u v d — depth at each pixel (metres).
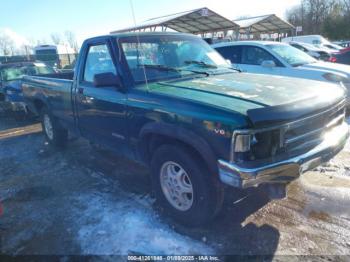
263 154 2.42
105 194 3.79
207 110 2.52
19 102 8.16
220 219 3.12
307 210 3.22
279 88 2.97
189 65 3.80
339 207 3.24
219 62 4.18
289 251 2.65
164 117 2.86
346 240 2.75
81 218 3.29
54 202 3.67
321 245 2.70
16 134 7.06
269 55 7.16
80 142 5.99
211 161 2.53
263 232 2.91
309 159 2.64
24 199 3.79
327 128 2.90
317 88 3.02
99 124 3.87
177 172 3.05
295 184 3.76
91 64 3.91
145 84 3.29
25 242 2.95
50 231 3.09
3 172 4.73
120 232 3.00
